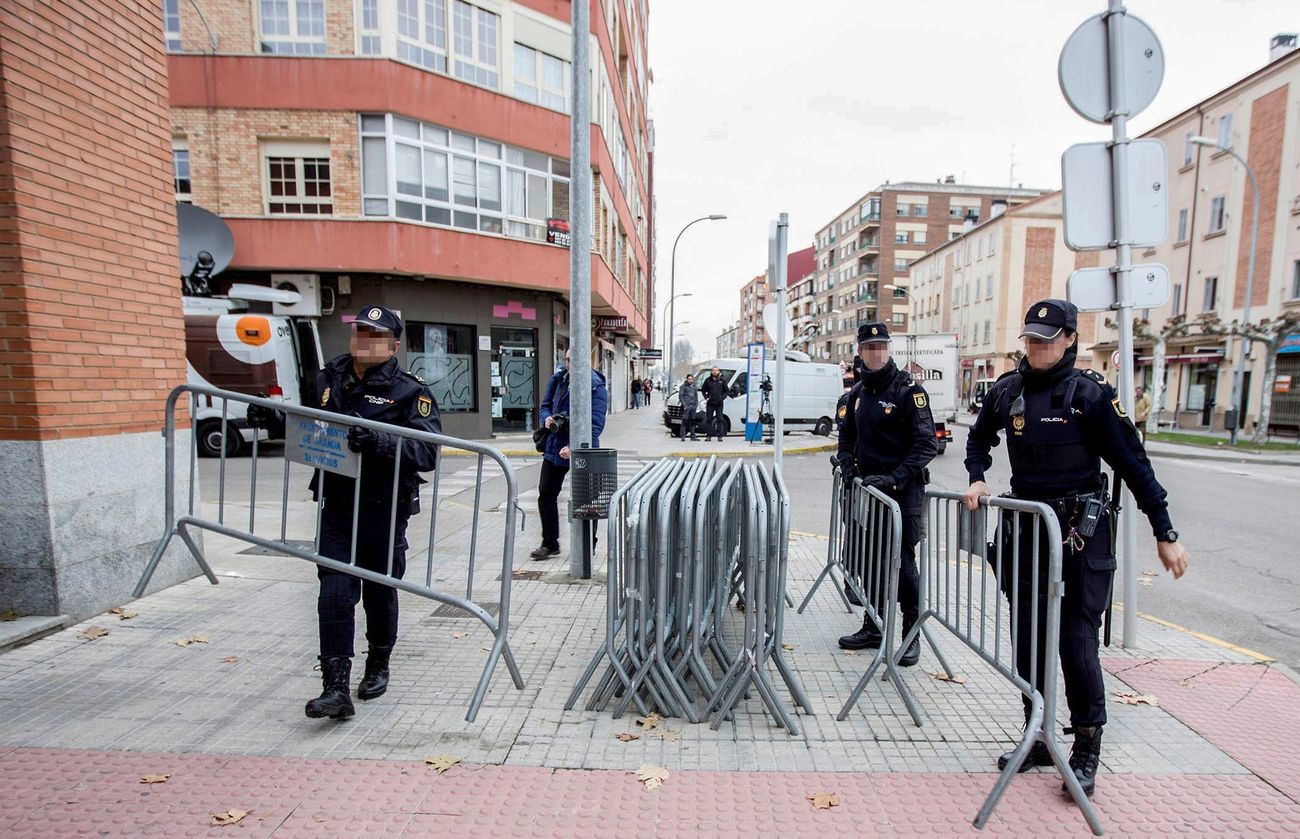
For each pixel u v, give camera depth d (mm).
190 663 3639
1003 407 2959
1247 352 24703
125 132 4473
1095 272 4023
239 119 14914
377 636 3348
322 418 3215
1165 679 3754
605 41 20062
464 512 8172
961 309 50688
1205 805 2607
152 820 2383
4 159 3734
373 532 3305
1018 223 43562
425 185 15664
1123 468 2660
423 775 2699
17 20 3773
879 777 2764
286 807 2475
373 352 3301
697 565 3143
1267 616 5137
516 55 17328
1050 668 2562
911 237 69500
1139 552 7207
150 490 4680
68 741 2877
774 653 3221
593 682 3543
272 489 9812
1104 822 2490
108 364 4336
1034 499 2816
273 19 14883
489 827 2393
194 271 14016
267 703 3232
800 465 13898
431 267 15406
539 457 14586
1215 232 26500
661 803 2551
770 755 2910
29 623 3912
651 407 47344
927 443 3867
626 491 3551
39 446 3910
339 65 14828
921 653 4059
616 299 22844
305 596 4703
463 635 4160
